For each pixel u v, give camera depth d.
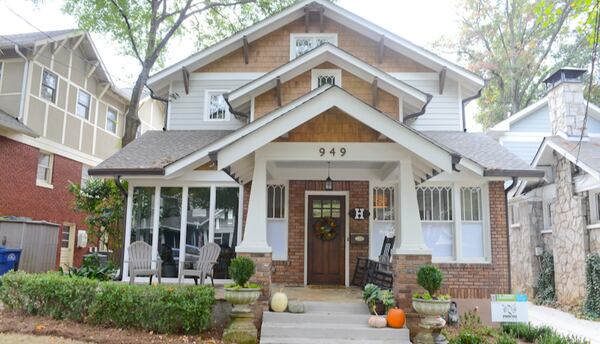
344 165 9.72
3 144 14.34
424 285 7.10
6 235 12.22
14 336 6.89
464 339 7.50
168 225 10.60
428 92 12.15
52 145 16.62
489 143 11.20
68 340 6.80
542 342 7.70
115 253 12.54
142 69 14.53
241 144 7.40
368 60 12.34
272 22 12.30
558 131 13.63
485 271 9.93
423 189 10.57
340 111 7.80
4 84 15.34
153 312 7.41
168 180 10.64
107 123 20.69
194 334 7.40
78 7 14.34
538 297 13.68
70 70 17.80
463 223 10.31
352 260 10.81
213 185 10.71
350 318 7.46
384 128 7.33
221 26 16.14
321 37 12.51
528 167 9.67
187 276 10.18
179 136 11.85
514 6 23.45
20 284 8.23
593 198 11.85
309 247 10.95
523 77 24.38
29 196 15.40
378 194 11.02
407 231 7.57
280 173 10.50
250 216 7.69
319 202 11.12
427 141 7.23
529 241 14.36
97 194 12.95
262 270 7.58
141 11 14.64
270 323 7.37
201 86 12.52
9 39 15.44
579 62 22.39
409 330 7.25
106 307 7.60
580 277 11.89
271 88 11.41
